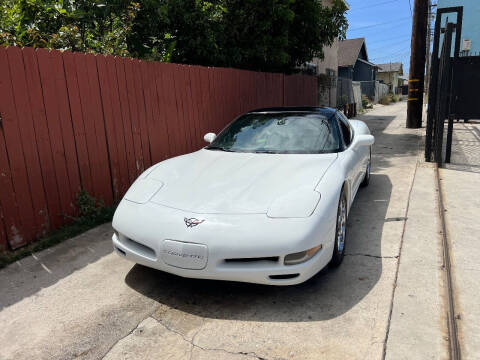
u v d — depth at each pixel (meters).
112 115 4.57
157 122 5.29
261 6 8.50
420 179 5.79
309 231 2.51
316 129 3.95
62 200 4.04
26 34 5.38
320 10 10.08
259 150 3.79
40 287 3.00
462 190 5.16
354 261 3.24
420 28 11.67
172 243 2.55
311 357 2.12
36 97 3.69
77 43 5.73
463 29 13.04
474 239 3.59
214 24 7.98
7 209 3.51
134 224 2.77
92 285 3.01
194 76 6.02
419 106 12.26
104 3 6.12
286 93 9.59
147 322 2.51
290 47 10.04
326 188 2.86
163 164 3.66
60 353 2.24
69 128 4.05
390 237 3.70
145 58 6.82
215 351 2.21
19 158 3.58
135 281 3.06
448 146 6.84
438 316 2.43
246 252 2.45
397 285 2.82
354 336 2.28
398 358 2.07
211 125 6.54
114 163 4.65
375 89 32.84
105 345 2.29
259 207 2.64
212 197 2.80
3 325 2.52
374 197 5.02
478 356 2.06
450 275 2.92
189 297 2.81
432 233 3.75
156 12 6.82
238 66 9.23
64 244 3.80
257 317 2.53
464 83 6.52
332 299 2.69
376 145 9.23
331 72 17.19
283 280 2.54
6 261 3.39
